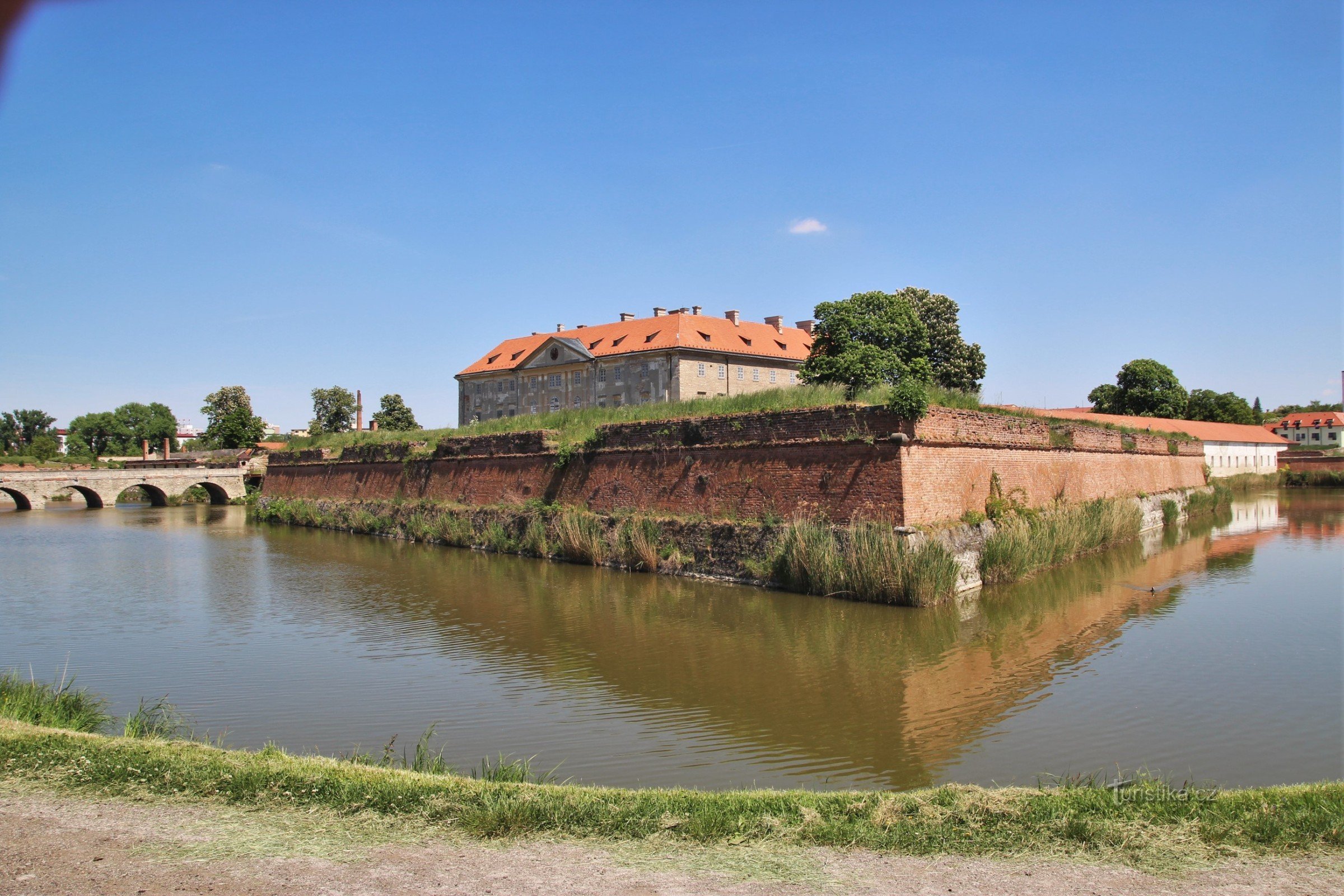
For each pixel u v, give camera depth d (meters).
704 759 10.01
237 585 23.97
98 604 21.30
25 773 7.76
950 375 58.00
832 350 47.19
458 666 14.59
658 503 26.16
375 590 22.73
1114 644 15.52
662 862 6.07
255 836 6.49
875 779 9.31
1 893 5.52
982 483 23.20
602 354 69.38
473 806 7.04
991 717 11.51
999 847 6.29
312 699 12.77
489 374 80.69
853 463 20.98
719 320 71.44
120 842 6.38
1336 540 31.28
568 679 13.71
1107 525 28.50
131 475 66.50
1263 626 16.94
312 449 50.72
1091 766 9.67
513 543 30.36
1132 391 73.00
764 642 15.96
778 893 5.58
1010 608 18.70
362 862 6.06
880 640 15.97
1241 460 64.50
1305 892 5.55
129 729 10.12
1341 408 135.38
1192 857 6.08
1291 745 10.30
